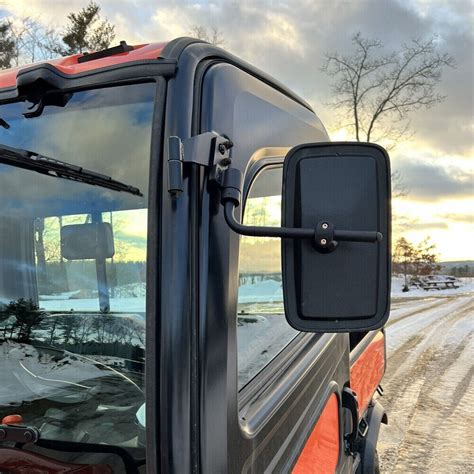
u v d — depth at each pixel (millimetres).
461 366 8508
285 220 1197
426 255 33531
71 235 1402
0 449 1268
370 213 1197
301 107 2211
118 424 1273
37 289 1460
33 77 1363
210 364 1167
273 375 1646
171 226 1141
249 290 1542
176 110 1214
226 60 1516
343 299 1187
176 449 1084
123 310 1314
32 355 1422
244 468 1290
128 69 1312
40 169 1430
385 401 6543
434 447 5027
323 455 2008
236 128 1395
